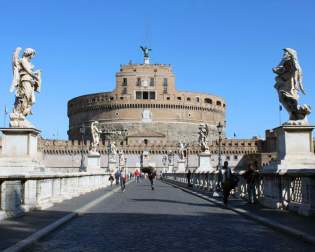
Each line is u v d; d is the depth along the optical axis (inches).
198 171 1809.8
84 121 6934.1
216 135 6924.2
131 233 511.8
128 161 6023.6
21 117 782.5
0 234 464.8
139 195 1293.1
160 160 6023.6
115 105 6614.2
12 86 788.6
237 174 1056.2
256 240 463.5
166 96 6633.9
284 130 765.3
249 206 825.5
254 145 6058.1
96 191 1496.1
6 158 765.3
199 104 6801.2
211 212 756.0
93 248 420.8
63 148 5944.9
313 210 623.5
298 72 783.1
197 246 431.5
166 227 561.6
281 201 741.9
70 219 625.3
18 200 642.2
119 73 6722.4
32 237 445.4
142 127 6505.9
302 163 748.6
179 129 6584.6
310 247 420.5
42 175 735.1
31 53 805.2
